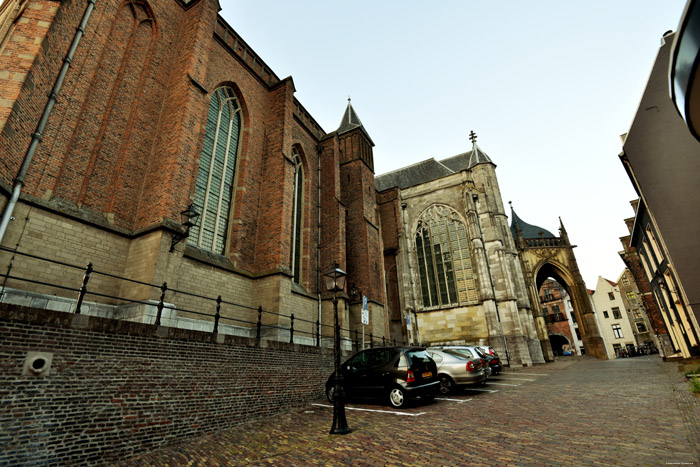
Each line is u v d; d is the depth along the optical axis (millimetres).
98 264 10656
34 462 5234
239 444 6867
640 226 22406
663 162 13336
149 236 11234
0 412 5062
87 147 11297
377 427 7383
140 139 12867
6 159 8391
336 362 7613
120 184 11891
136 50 13680
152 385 7176
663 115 13383
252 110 19062
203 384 8289
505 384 14625
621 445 5020
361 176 28047
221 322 13758
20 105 8727
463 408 9141
